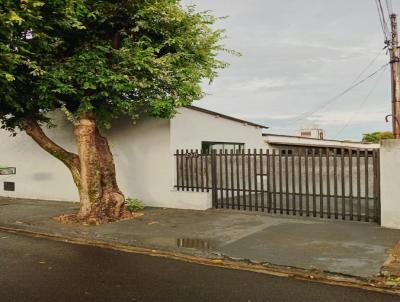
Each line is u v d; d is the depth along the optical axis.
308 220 9.78
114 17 9.95
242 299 5.20
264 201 12.22
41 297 5.31
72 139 14.38
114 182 10.78
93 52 9.47
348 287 5.64
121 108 10.64
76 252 7.76
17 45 8.35
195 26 10.92
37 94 9.59
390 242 7.59
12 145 15.86
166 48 10.73
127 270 6.50
